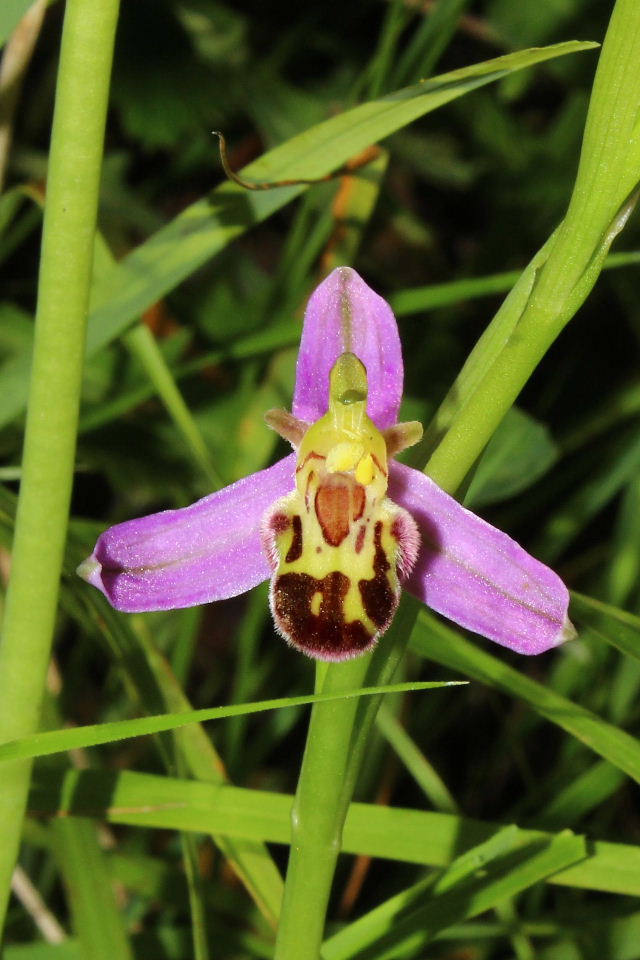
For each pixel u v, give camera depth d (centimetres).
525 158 33
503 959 24
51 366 18
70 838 20
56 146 18
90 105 17
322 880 18
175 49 31
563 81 33
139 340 22
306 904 18
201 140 35
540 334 17
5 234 31
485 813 31
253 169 20
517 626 19
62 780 19
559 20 33
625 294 31
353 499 19
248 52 33
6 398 21
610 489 26
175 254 20
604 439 31
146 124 31
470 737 32
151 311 29
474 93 34
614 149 17
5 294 33
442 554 19
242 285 35
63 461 18
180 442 27
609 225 17
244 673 25
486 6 33
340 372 19
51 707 20
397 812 20
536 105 41
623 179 17
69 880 20
